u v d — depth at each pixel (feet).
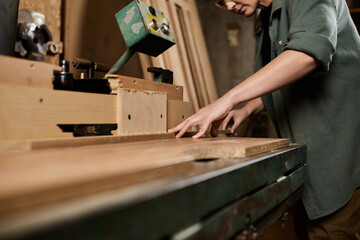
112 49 5.13
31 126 2.04
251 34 11.21
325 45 2.89
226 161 1.87
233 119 4.82
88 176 1.11
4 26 2.90
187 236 1.21
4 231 0.71
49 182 1.01
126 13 3.21
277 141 2.68
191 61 7.07
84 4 4.72
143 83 3.18
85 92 2.48
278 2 3.84
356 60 3.63
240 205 1.65
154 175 1.37
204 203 1.36
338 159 3.53
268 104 4.57
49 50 4.17
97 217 0.86
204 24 11.62
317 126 3.64
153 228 1.07
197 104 6.56
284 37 3.79
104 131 3.12
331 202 3.53
